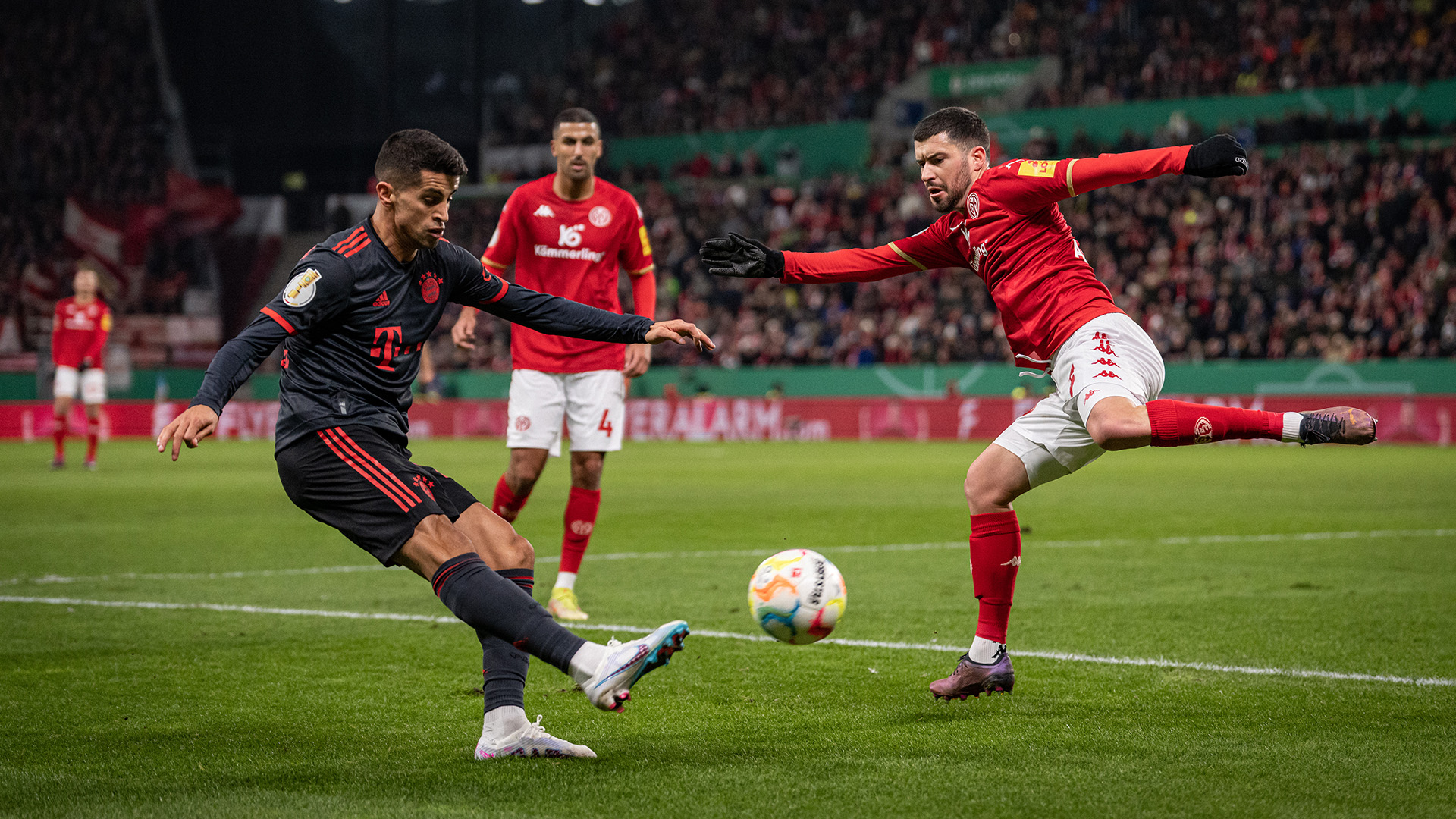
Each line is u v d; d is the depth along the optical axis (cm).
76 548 3347
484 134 14612
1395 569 2827
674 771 1268
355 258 1341
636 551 3262
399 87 14712
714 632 2097
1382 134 10144
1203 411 1436
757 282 11388
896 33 12569
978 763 1295
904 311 10700
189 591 2589
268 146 14312
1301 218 9906
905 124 12062
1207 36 11356
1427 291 9044
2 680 1728
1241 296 9600
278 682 1712
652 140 13150
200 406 1202
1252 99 10812
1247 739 1384
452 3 14675
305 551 3278
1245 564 2914
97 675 1762
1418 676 1711
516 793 1195
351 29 14638
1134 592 2505
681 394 10825
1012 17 11975
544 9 14938
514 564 1395
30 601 2441
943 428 9562
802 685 1688
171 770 1291
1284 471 6231
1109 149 11269
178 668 1809
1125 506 4438
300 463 1334
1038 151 11300
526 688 1673
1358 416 1377
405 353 1393
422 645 1988
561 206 2472
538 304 1456
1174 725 1453
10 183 12462
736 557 3133
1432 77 10212
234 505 4597
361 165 14362
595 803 1161
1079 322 1559
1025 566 2900
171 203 12225
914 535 3606
